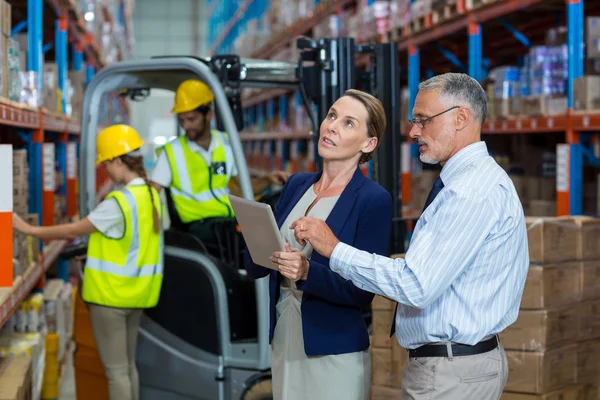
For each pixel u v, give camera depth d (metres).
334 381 2.54
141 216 3.87
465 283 2.16
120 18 14.69
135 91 4.71
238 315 3.92
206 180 4.13
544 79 5.15
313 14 10.54
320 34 9.88
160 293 4.08
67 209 6.99
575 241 3.56
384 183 4.52
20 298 3.67
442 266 2.07
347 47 4.37
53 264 6.65
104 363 3.97
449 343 2.20
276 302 2.71
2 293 3.29
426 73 9.24
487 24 6.74
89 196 4.36
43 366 4.64
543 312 3.44
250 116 18.92
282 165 14.52
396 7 7.57
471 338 2.17
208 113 4.13
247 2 17.98
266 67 4.32
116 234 3.85
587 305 3.63
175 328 4.05
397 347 3.71
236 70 4.18
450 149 2.23
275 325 2.69
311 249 2.56
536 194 5.86
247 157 20.09
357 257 2.16
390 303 3.72
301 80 4.38
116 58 12.33
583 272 3.59
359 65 8.88
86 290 3.92
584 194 5.63
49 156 5.40
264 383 3.89
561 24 6.31
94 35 8.52
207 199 4.13
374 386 3.78
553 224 3.48
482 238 2.09
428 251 2.09
